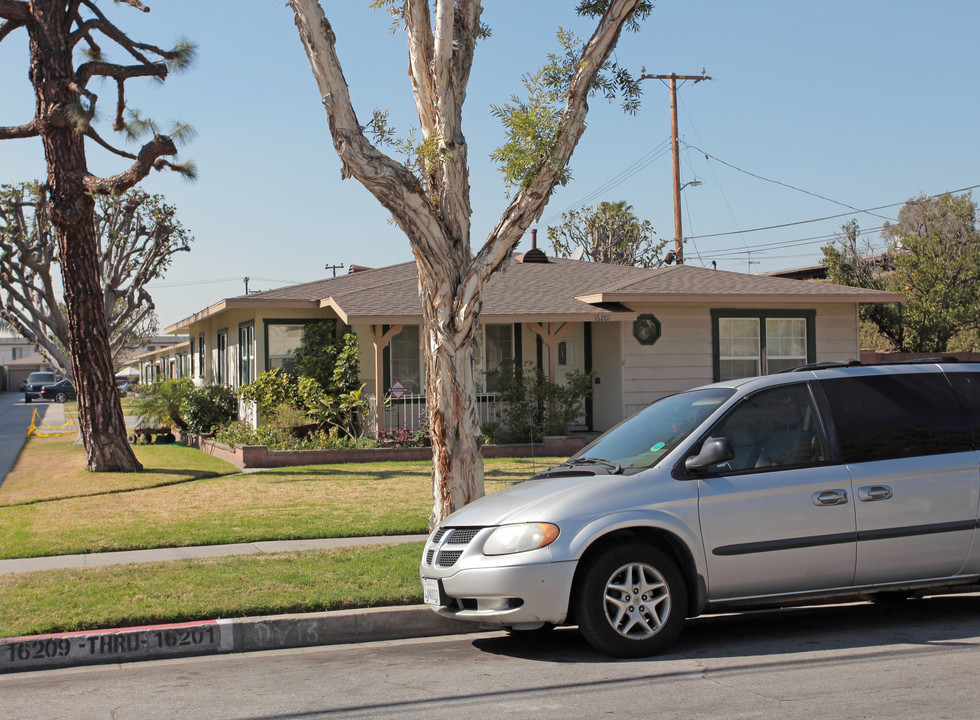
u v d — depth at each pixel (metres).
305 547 9.88
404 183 8.75
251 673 6.30
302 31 8.64
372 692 5.74
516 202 8.94
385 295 19.92
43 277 26.64
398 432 18.80
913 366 7.39
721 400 7.02
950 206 32.12
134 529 10.96
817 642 6.70
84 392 16.88
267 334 20.56
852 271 34.34
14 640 6.59
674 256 32.31
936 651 6.34
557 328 21.66
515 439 19.45
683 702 5.29
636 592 6.39
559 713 5.16
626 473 6.67
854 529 6.73
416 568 8.49
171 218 31.19
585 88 9.04
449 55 8.99
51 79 16.12
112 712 5.47
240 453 17.33
